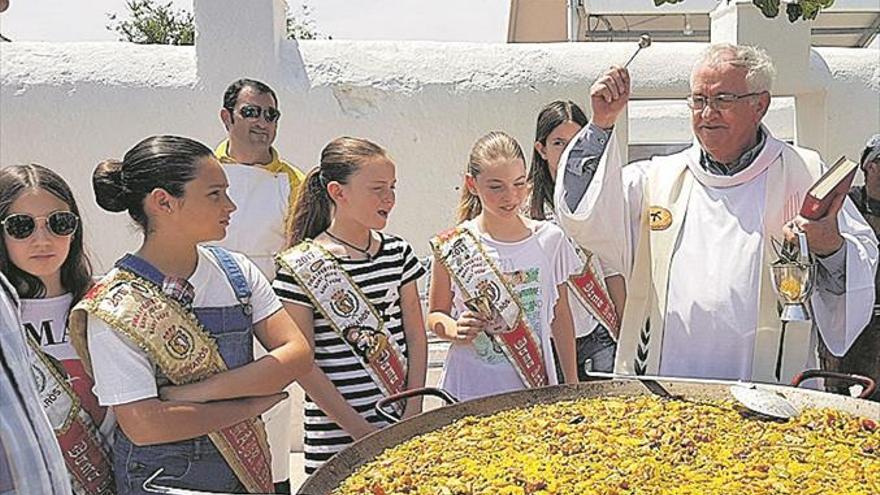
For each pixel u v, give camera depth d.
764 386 2.87
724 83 3.05
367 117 6.35
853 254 2.91
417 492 2.23
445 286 3.63
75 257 2.80
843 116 6.72
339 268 3.25
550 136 3.93
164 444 2.54
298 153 6.32
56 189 2.74
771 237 3.12
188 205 2.52
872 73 6.75
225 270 2.70
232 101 4.67
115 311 2.43
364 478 2.33
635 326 3.35
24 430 1.72
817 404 2.76
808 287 2.86
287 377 2.64
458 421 2.77
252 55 6.24
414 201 6.44
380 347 3.25
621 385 3.03
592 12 11.32
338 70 6.38
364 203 3.27
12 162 6.21
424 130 6.41
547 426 2.69
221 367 2.58
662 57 6.56
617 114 3.22
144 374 2.44
